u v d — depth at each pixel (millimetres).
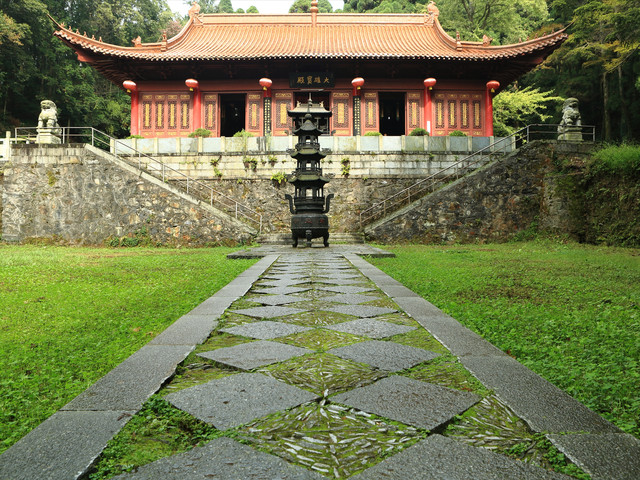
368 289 5910
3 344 4051
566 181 17781
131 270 9492
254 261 10805
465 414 2012
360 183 20547
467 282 7320
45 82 39781
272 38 26484
